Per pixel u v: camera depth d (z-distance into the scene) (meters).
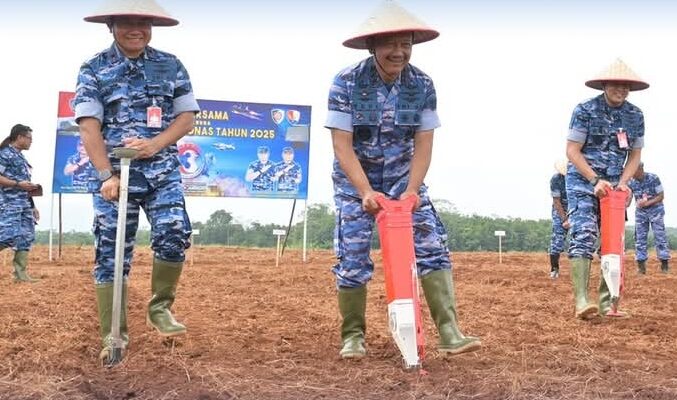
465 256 20.42
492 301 9.08
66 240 31.14
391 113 5.25
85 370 4.89
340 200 5.42
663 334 6.55
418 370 4.82
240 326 6.84
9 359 5.18
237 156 17.59
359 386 4.58
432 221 5.36
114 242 5.33
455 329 5.31
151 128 5.32
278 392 4.45
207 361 5.17
